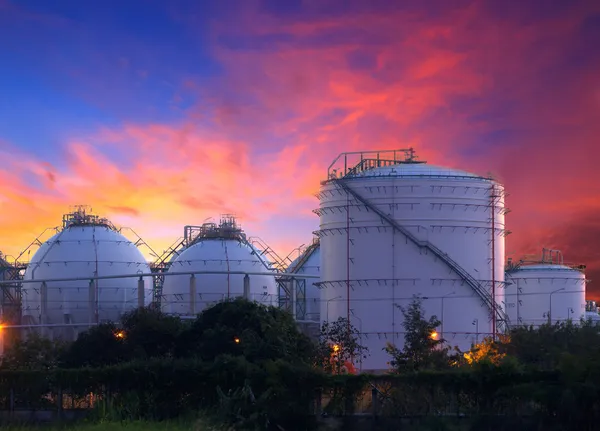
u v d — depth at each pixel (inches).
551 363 2032.5
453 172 3132.4
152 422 1784.0
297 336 2326.5
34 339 2920.8
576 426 1695.4
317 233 3287.4
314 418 1774.1
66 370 1914.4
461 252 3070.9
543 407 1722.4
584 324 3041.3
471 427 1716.3
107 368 1903.3
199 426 1685.5
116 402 1863.9
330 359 2438.5
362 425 1770.4
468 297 3056.1
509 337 2662.4
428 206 3063.5
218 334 2304.4
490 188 3139.8
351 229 3112.7
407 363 2348.7
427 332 2442.2
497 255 3152.1
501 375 1766.7
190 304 3976.4
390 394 1797.5
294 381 1808.6
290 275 4052.7
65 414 1868.8
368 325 3048.7
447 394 1781.5
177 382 1873.8
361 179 3110.2
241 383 1847.9
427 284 3031.5
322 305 3198.8
